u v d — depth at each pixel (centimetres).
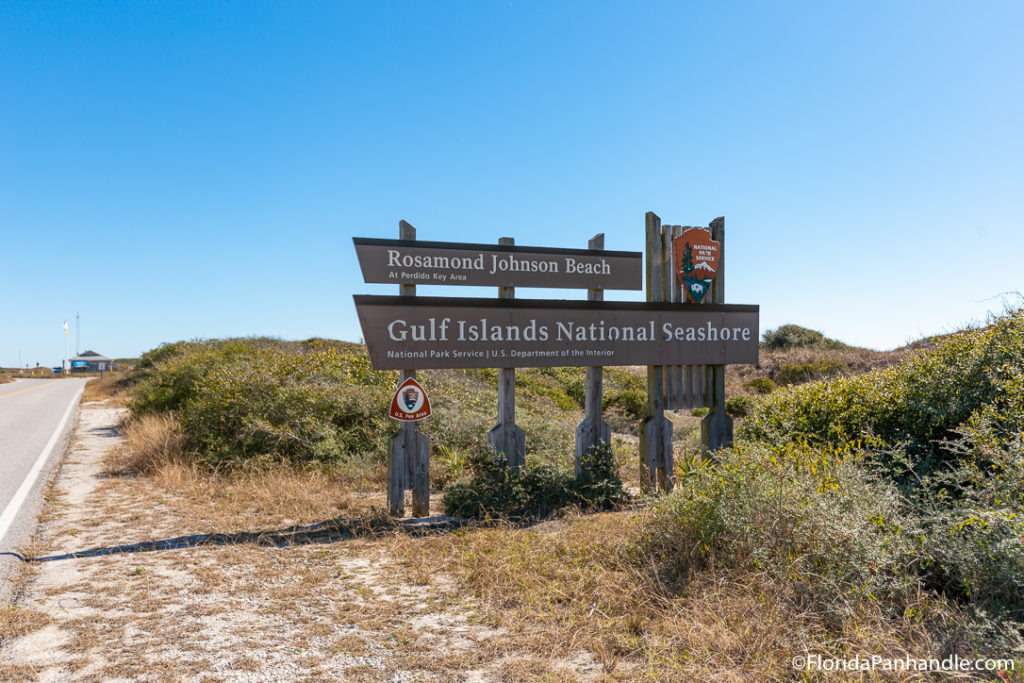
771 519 434
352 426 965
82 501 709
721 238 851
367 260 669
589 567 467
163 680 309
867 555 368
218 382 1113
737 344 852
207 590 437
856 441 633
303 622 384
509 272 732
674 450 1004
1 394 2823
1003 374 602
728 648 325
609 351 775
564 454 950
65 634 363
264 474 823
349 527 609
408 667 325
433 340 692
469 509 668
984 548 366
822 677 293
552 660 332
